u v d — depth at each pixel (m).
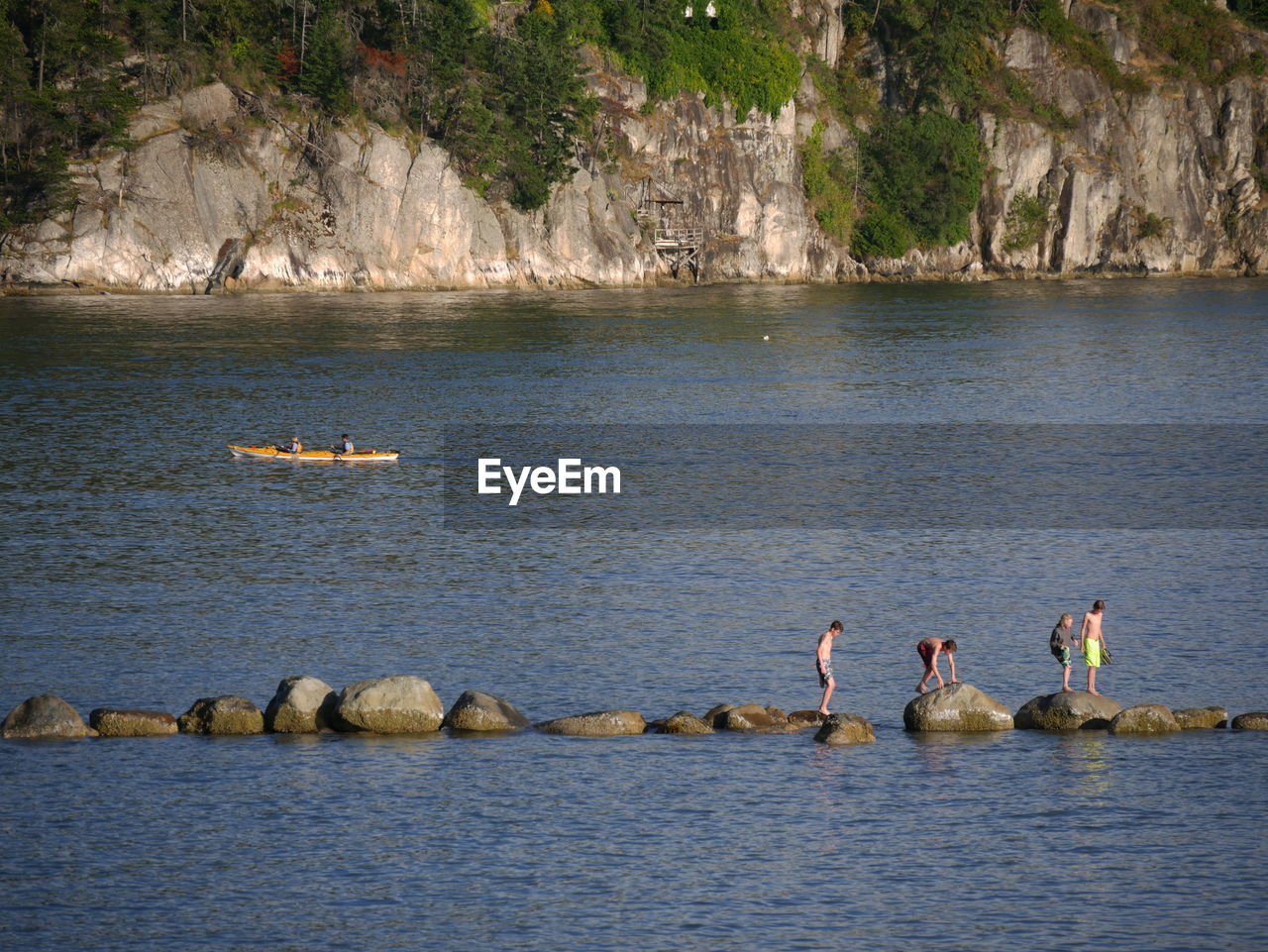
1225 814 105.88
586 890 94.56
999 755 118.50
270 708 124.44
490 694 133.75
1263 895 93.81
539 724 125.06
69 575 175.62
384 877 96.19
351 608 162.88
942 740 122.38
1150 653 146.75
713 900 93.12
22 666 140.38
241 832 102.62
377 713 122.81
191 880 95.62
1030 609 164.00
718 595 170.00
